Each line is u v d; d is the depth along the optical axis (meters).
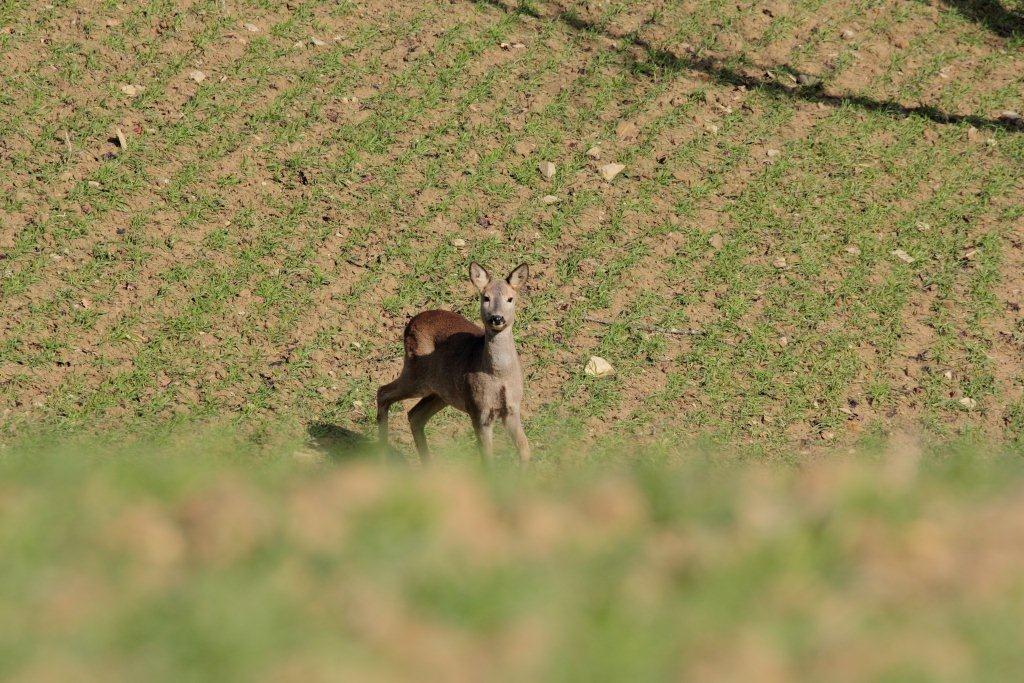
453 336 33.03
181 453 32.03
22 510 22.95
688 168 50.25
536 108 52.81
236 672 17.80
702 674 18.39
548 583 20.59
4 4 54.53
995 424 38.19
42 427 35.22
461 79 53.81
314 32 55.78
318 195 47.03
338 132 50.12
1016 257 46.25
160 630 18.73
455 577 20.58
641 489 25.20
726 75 55.81
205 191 46.44
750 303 43.50
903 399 39.19
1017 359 41.31
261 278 42.88
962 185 50.25
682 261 45.41
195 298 41.69
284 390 38.03
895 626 19.97
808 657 19.06
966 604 20.72
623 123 52.19
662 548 22.45
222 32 54.59
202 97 50.69
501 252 45.22
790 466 34.31
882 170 50.78
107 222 44.50
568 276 44.34
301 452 33.91
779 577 21.31
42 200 45.00
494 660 18.50
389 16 57.62
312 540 21.86
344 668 18.00
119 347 39.28
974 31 60.31
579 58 55.97
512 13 58.62
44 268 42.12
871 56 57.88
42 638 18.59
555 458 34.41
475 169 49.19
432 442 36.25
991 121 54.19
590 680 18.08
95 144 47.72
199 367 38.75
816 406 38.62
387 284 43.28
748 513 23.78
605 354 40.66
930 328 42.59
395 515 23.11
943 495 25.72
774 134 52.53
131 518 22.83
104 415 36.19
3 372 37.66
